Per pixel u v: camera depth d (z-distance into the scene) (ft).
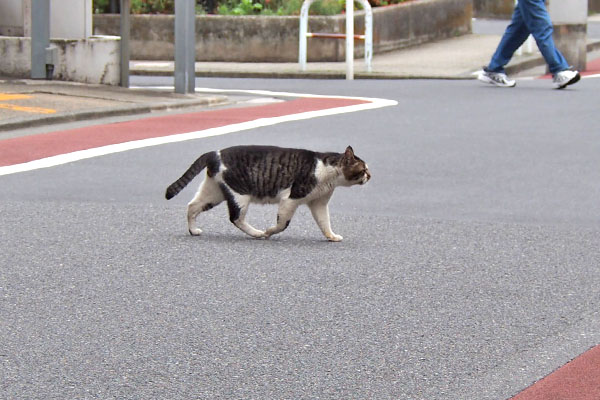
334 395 21.12
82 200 37.99
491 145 50.62
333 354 23.21
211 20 99.91
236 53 100.17
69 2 73.72
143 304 26.32
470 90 72.95
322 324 25.09
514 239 33.47
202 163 32.73
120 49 72.54
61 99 62.18
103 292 27.25
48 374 21.89
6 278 28.30
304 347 23.59
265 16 99.60
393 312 26.05
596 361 23.06
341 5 107.55
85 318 25.23
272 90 74.38
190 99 64.95
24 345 23.44
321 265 30.12
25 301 26.40
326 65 94.73
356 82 80.53
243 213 32.89
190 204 33.09
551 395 21.24
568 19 89.15
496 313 26.13
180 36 67.82
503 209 37.78
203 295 27.14
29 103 60.03
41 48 70.18
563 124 57.00
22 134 52.16
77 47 71.36
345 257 31.01
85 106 59.93
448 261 30.78
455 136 53.06
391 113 60.90
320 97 69.21
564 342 24.20
